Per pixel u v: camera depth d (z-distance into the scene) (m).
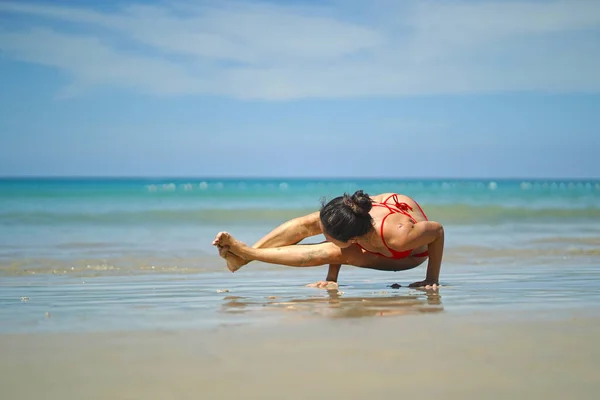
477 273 6.35
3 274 6.41
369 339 3.05
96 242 9.88
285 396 2.26
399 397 2.25
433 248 5.04
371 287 5.25
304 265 5.13
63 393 2.31
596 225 14.31
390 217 4.84
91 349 2.89
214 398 2.24
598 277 5.94
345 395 2.27
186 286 5.36
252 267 7.02
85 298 4.59
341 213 4.69
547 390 2.32
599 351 2.83
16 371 2.56
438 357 2.72
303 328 3.32
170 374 2.50
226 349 2.87
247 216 16.33
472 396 2.26
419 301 4.30
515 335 3.13
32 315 3.79
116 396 2.27
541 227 13.70
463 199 27.69
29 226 13.11
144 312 3.88
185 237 10.92
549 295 4.61
